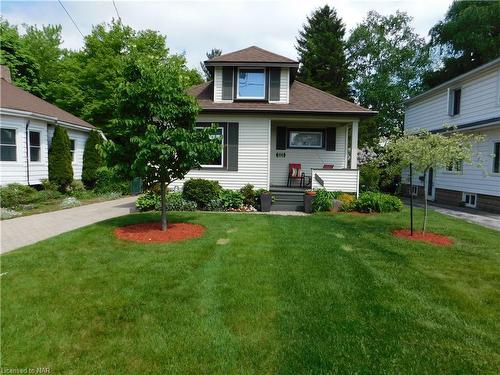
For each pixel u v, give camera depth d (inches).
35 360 105.3
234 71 469.7
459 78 562.3
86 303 142.3
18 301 143.3
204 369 101.5
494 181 457.4
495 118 468.8
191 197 409.4
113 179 264.1
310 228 295.7
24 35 1137.4
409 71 1037.8
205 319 130.1
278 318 131.6
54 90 956.0
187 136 245.1
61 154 556.4
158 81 241.4
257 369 101.7
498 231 314.3
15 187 441.4
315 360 105.9
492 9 805.9
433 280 174.9
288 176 518.9
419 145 245.3
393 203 405.7
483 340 119.6
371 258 210.8
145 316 132.1
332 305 143.3
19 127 487.5
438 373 101.5
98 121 965.2
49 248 219.9
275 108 438.9
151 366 102.9
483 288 165.3
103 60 928.9
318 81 1082.7
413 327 127.0
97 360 105.6
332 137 518.6
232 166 449.4
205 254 210.8
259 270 183.9
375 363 105.1
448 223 335.9
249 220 328.8
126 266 187.0
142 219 321.4
